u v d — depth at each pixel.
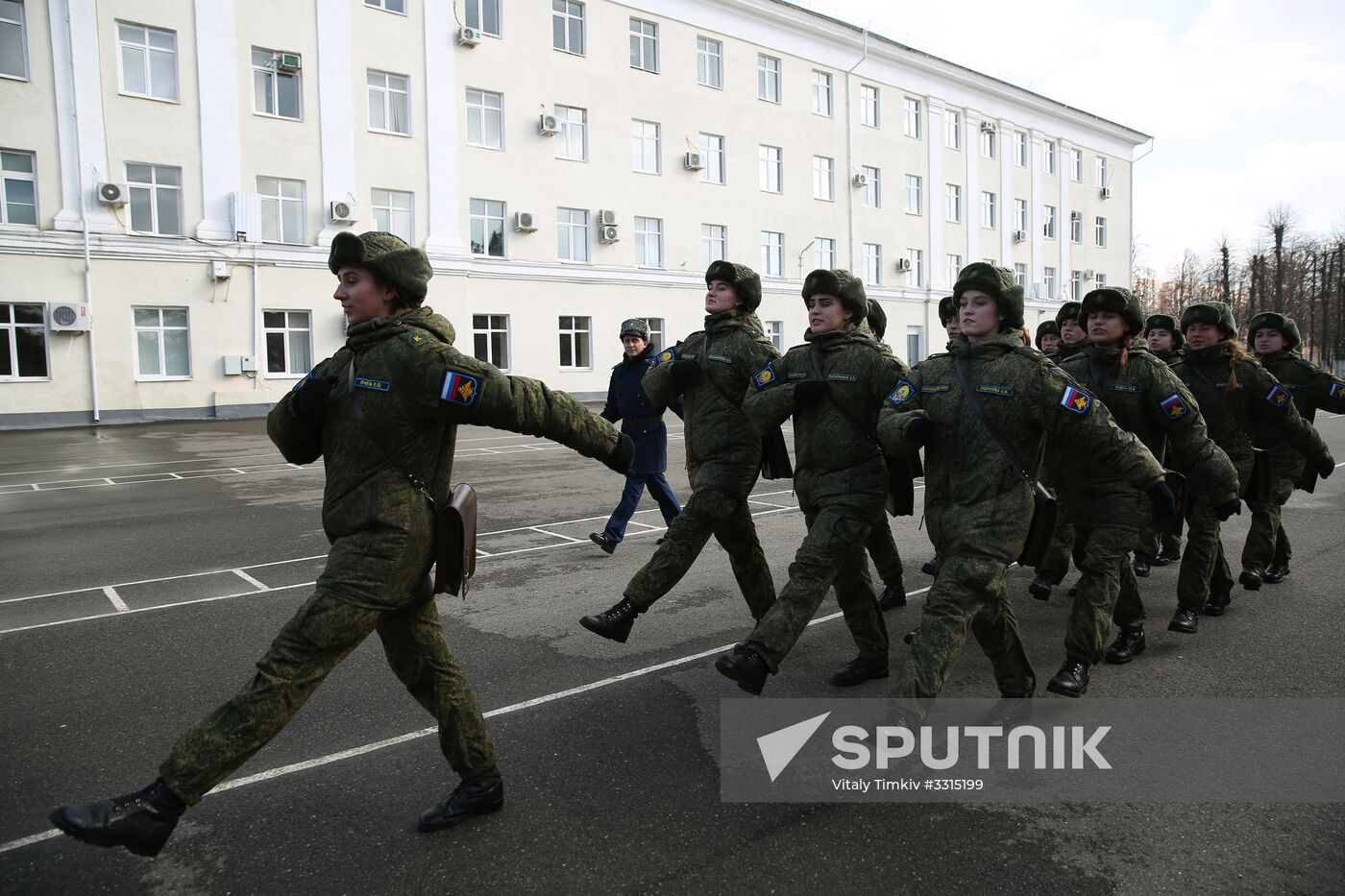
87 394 20.09
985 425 3.25
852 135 33.50
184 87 20.69
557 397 2.76
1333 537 7.70
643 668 4.43
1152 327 6.03
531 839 2.82
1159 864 2.67
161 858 2.74
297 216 22.42
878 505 3.75
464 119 24.53
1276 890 2.53
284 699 2.46
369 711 3.88
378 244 2.67
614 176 27.47
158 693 4.13
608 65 27.12
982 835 2.85
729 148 30.09
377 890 2.55
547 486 11.12
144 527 8.30
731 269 4.35
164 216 20.84
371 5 22.97
